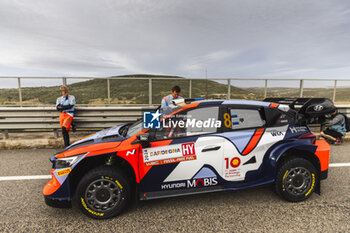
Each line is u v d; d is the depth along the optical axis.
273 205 2.82
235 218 2.55
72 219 2.57
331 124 5.60
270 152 2.84
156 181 2.69
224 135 2.78
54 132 5.63
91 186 2.49
